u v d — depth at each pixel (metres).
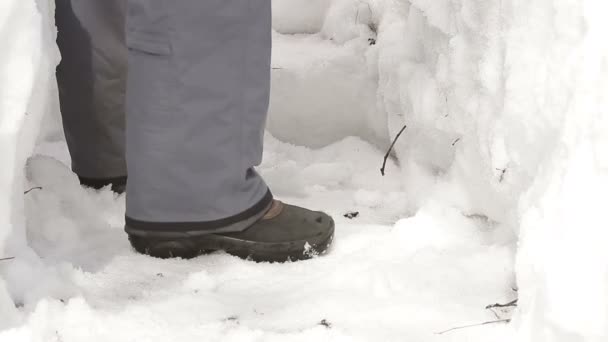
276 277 1.91
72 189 2.15
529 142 1.62
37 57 1.45
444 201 2.09
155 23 1.83
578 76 1.42
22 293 1.57
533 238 1.44
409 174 2.40
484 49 1.87
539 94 1.56
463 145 2.02
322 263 2.00
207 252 2.07
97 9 2.29
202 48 1.85
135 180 1.98
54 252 1.96
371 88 2.88
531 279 1.45
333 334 1.54
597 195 1.32
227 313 1.68
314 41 3.17
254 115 1.97
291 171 2.68
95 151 2.44
